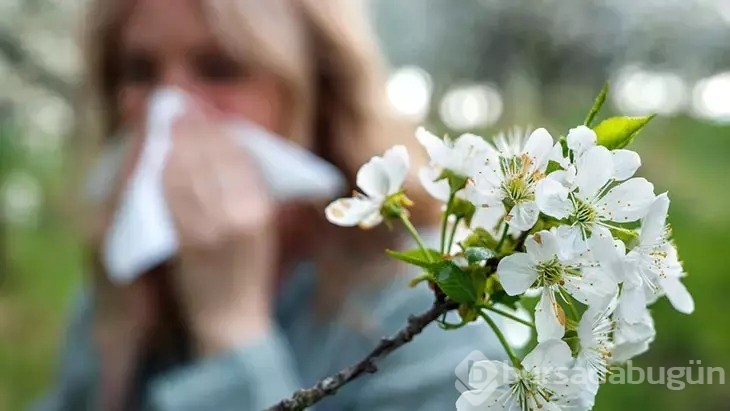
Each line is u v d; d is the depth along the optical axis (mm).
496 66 5223
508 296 399
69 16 3576
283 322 858
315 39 850
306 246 878
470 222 415
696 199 2410
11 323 2387
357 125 875
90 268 889
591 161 385
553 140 399
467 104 5188
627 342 405
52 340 2271
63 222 2893
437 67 5234
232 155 787
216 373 745
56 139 3541
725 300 1858
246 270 785
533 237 386
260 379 744
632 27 5109
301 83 836
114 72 912
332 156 880
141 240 748
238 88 804
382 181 440
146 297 833
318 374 804
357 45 870
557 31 5082
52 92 3551
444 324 405
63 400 928
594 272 384
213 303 767
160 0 812
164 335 838
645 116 395
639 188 387
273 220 810
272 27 811
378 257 825
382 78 912
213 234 765
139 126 829
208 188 774
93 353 895
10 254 2768
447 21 5180
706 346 1739
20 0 3475
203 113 800
